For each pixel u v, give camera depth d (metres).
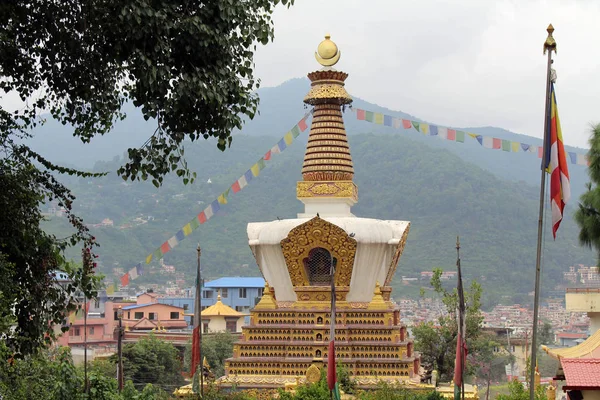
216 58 19.50
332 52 42.25
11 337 21.50
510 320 138.88
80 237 21.62
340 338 38.75
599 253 38.41
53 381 26.19
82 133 21.39
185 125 20.09
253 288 117.31
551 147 22.62
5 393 22.81
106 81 19.73
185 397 35.59
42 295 21.16
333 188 41.50
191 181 20.39
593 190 37.81
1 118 20.83
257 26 19.88
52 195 21.55
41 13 19.06
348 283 39.94
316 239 39.81
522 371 85.81
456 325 48.56
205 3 19.25
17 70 20.16
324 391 33.91
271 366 38.84
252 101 20.48
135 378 61.12
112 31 18.48
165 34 18.80
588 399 24.98
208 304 117.81
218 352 70.12
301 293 40.12
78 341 79.38
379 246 40.16
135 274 36.88
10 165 20.91
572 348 37.47
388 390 33.72
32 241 20.92
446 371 48.81
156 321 98.56
